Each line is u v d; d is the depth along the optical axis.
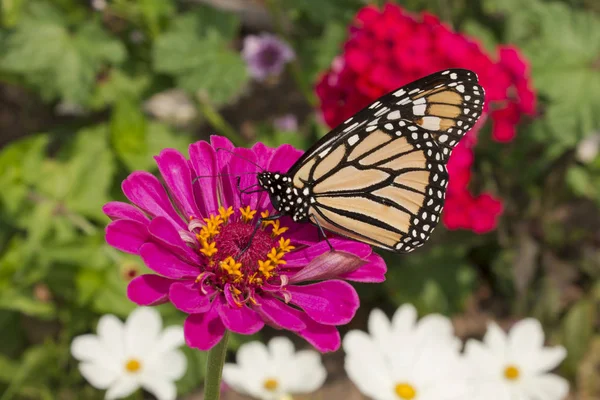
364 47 0.52
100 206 0.56
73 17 0.62
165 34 0.62
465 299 0.61
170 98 0.74
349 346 0.45
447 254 0.61
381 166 0.41
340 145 0.41
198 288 0.38
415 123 0.41
